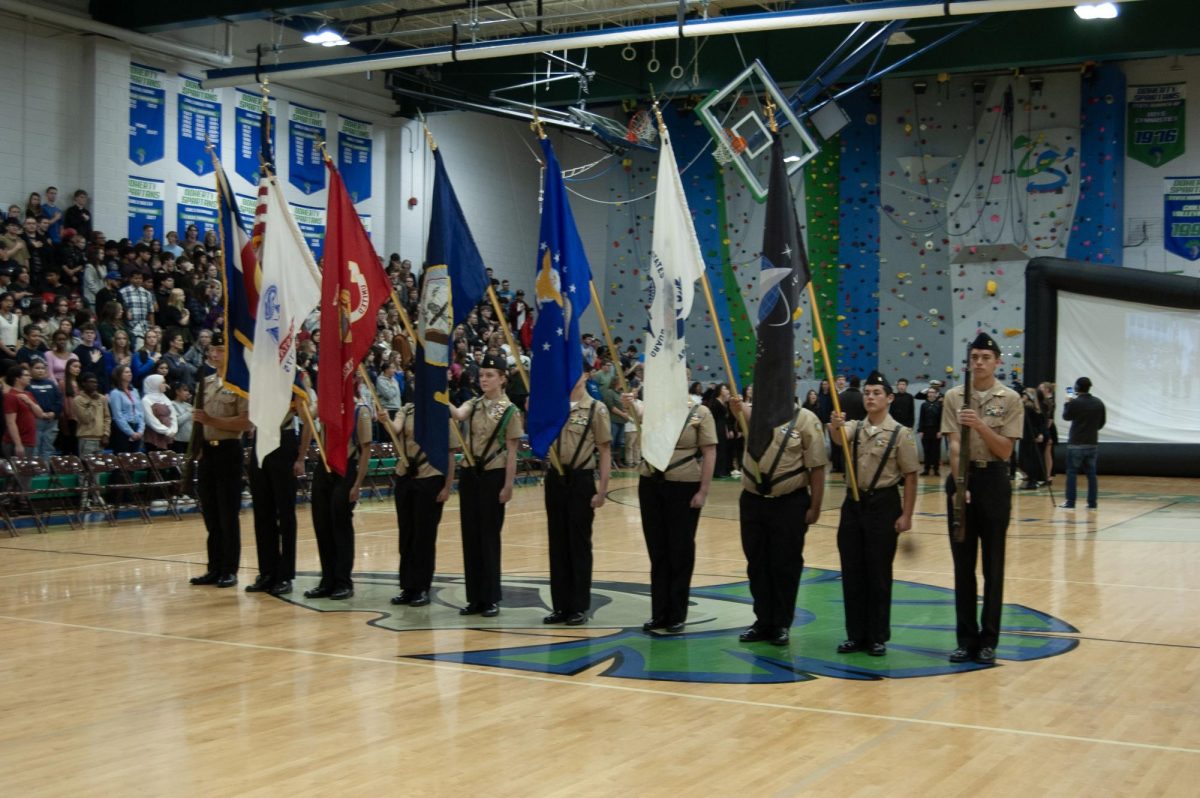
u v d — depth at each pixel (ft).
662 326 27.40
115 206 67.41
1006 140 88.38
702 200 96.02
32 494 46.57
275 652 25.32
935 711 20.70
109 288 56.95
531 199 101.45
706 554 42.65
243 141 76.28
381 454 63.10
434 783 16.57
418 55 60.80
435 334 30.01
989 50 78.23
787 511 26.22
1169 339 79.61
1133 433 80.33
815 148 66.69
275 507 33.01
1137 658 25.22
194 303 61.62
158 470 52.31
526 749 18.24
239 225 33.30
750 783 16.63
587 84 81.92
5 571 36.50
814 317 26.58
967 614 24.77
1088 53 76.23
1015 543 45.88
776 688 22.33
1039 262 80.79
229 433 33.83
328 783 16.56
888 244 91.40
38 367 49.57
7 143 62.80
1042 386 68.54
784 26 53.16
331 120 82.99
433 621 29.07
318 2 62.90
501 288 87.81
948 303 89.92
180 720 19.89
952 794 16.20
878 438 25.41
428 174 90.17
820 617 30.07
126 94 67.92
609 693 21.88
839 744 18.61
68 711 20.44
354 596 32.63
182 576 35.70
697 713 20.45
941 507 59.62
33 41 63.98
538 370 28.32
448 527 50.47
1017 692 22.15
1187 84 85.51
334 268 30.96
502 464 30.01
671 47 82.64
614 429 85.71
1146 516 56.08
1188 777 17.02
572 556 28.76
